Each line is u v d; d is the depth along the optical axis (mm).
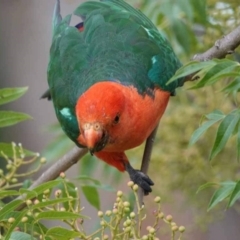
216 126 11898
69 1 12773
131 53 9508
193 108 11844
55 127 11867
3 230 7805
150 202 12453
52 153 11461
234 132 7742
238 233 14406
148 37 9883
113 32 9766
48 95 11508
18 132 15867
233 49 9680
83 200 14789
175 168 12055
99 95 8312
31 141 15820
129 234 7199
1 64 16094
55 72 9828
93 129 8219
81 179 10031
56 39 10125
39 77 16109
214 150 7508
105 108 8266
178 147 11953
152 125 9375
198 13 10719
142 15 10492
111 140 8734
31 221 7230
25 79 16141
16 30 16156
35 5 16125
